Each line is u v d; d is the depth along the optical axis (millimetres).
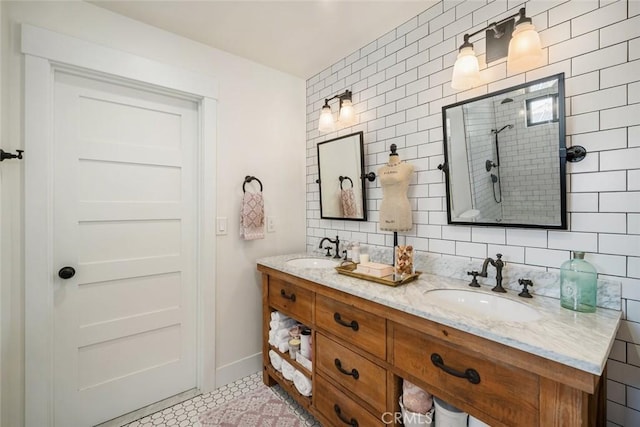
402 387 1182
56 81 1511
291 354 1775
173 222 1885
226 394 1916
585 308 1022
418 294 1223
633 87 1006
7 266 1328
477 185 1387
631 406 1021
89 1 1505
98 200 1631
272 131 2252
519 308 1140
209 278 1928
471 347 919
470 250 1440
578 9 1118
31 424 1386
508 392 854
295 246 2395
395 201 1601
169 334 1876
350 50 2004
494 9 1342
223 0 1507
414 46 1655
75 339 1570
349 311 1365
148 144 1795
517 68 1210
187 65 1844
